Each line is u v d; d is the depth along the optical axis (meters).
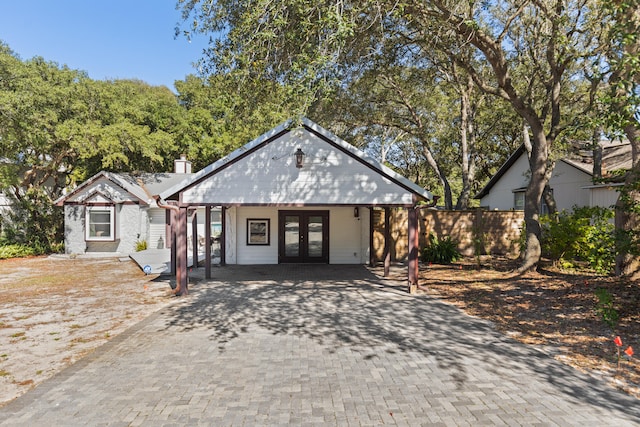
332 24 5.88
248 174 9.77
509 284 9.80
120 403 3.88
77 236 18.62
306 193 9.84
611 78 6.30
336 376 4.52
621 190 7.14
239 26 6.67
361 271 13.14
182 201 9.55
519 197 20.70
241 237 15.02
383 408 3.73
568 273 10.60
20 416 3.64
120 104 21.08
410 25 9.55
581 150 16.34
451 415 3.58
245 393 4.08
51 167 20.42
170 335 6.20
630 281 8.56
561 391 4.05
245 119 8.57
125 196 18.92
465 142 18.33
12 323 7.04
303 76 6.11
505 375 4.48
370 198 9.80
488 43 8.67
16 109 15.00
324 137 9.87
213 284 10.83
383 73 12.88
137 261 14.96
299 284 10.77
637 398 3.87
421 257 15.54
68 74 18.80
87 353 5.45
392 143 27.83
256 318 7.23
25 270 13.91
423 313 7.45
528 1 8.51
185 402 3.89
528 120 10.55
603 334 5.77
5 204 19.61
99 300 8.91
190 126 26.30
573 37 10.41
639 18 5.32
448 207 20.48
